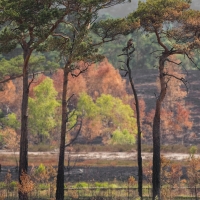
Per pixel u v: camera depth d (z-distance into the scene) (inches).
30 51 4950.8
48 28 4854.8
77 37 4936.0
